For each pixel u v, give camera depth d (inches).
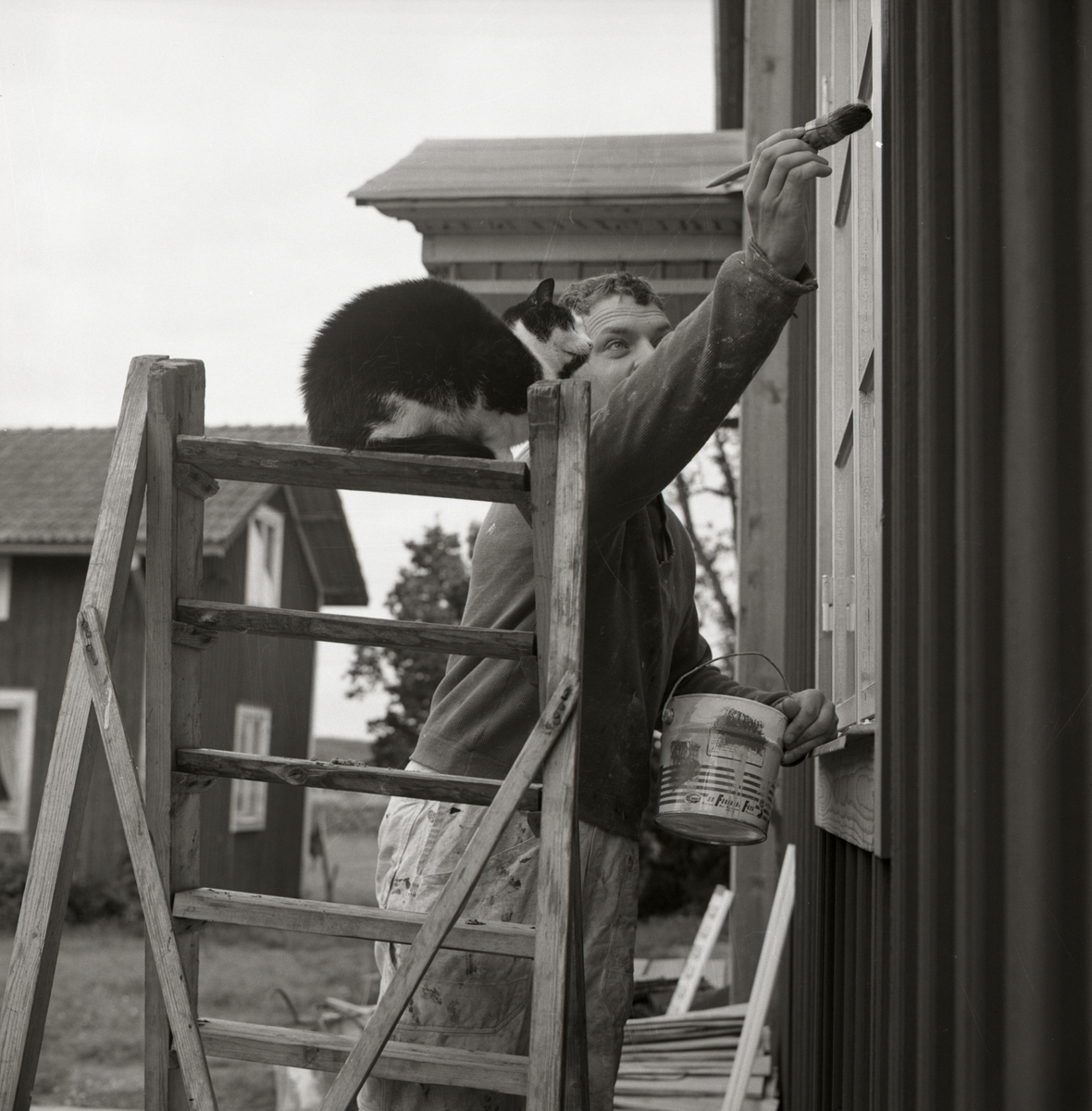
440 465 54.7
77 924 499.5
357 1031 175.6
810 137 60.5
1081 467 40.8
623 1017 73.3
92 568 53.4
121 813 50.1
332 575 641.0
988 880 42.8
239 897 56.3
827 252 111.1
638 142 202.2
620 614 73.6
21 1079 48.4
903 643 54.1
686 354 62.1
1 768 572.7
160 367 57.0
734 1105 120.6
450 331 102.2
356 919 54.7
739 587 188.1
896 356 56.4
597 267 207.9
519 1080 54.6
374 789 55.2
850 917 82.5
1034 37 43.0
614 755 73.1
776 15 187.0
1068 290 41.8
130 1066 288.8
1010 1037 40.7
